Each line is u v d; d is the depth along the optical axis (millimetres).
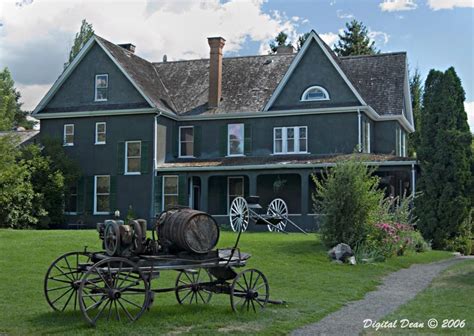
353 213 19844
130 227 10398
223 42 33656
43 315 10617
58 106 33344
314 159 29578
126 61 33594
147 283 10180
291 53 35719
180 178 31109
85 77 32969
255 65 35250
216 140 32750
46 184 30250
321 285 14742
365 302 12820
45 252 17859
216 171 30531
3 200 27438
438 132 26609
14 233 21844
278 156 31141
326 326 10273
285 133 31438
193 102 34000
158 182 31281
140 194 31562
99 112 32219
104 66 32688
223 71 35375
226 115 32281
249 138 32031
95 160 32406
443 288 14688
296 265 17578
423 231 26250
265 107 31500
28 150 30766
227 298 12984
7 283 13633
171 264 10516
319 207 21156
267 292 11531
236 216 28219
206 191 30688
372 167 25203
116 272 9898
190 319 10453
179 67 36906
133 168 31844
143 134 31719
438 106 26891
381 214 21734
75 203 32531
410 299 13188
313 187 30609
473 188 26266
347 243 19688
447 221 25969
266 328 9922
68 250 18344
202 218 10742
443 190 26156
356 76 34594
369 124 32031
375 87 33719
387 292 14234
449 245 25953
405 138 36312
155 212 31219
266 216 25766
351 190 19891
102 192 32312
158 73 36812
